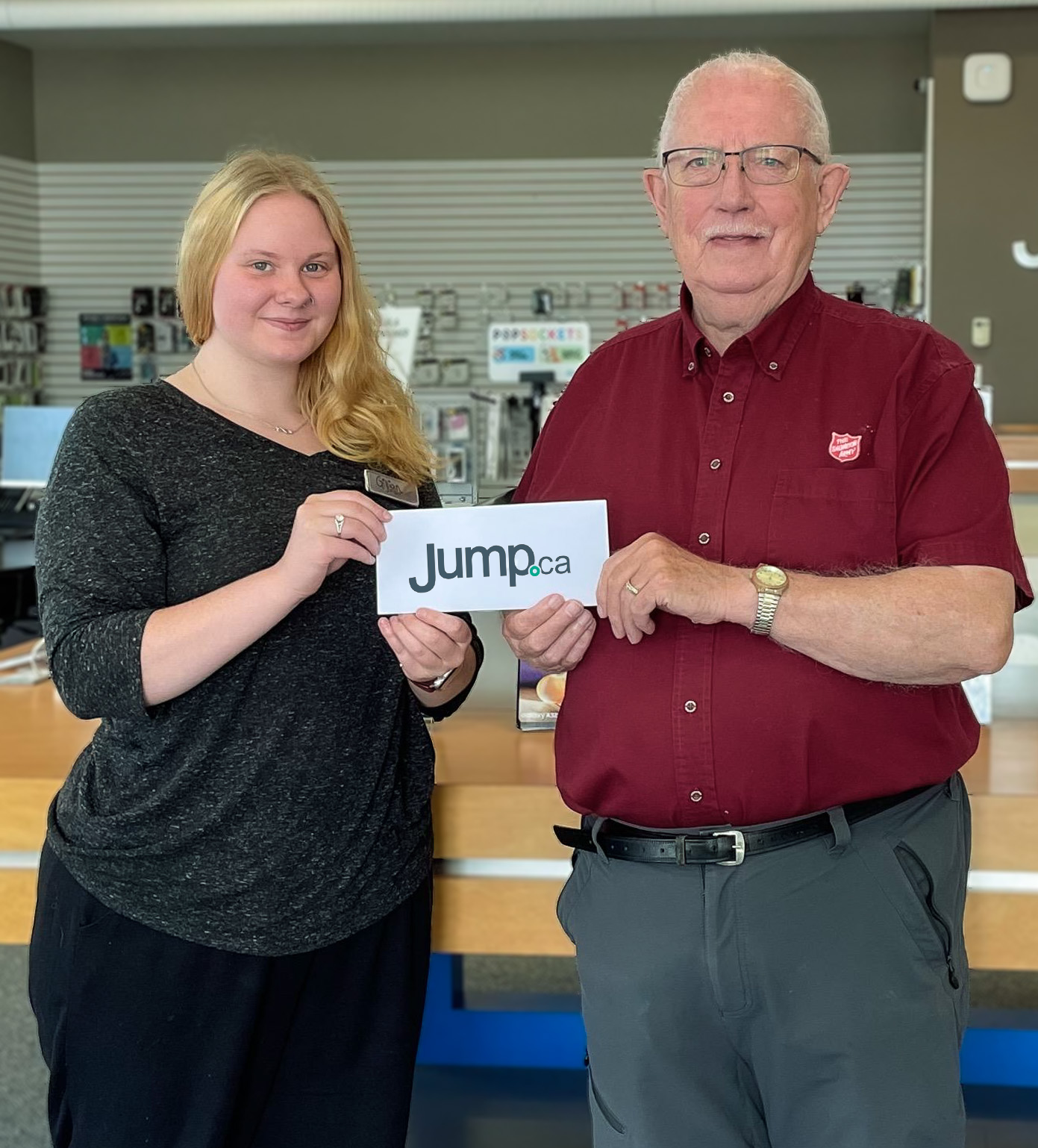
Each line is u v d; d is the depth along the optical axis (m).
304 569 1.47
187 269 1.66
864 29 8.15
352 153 8.71
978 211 7.55
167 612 1.50
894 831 1.50
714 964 1.48
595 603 1.58
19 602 6.29
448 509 1.59
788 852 1.48
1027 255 7.42
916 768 1.50
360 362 1.77
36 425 5.82
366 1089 1.71
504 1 6.77
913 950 1.47
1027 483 2.96
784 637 1.42
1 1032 3.07
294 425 1.73
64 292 9.04
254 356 1.66
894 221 8.40
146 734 1.56
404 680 1.72
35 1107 2.67
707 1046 1.52
